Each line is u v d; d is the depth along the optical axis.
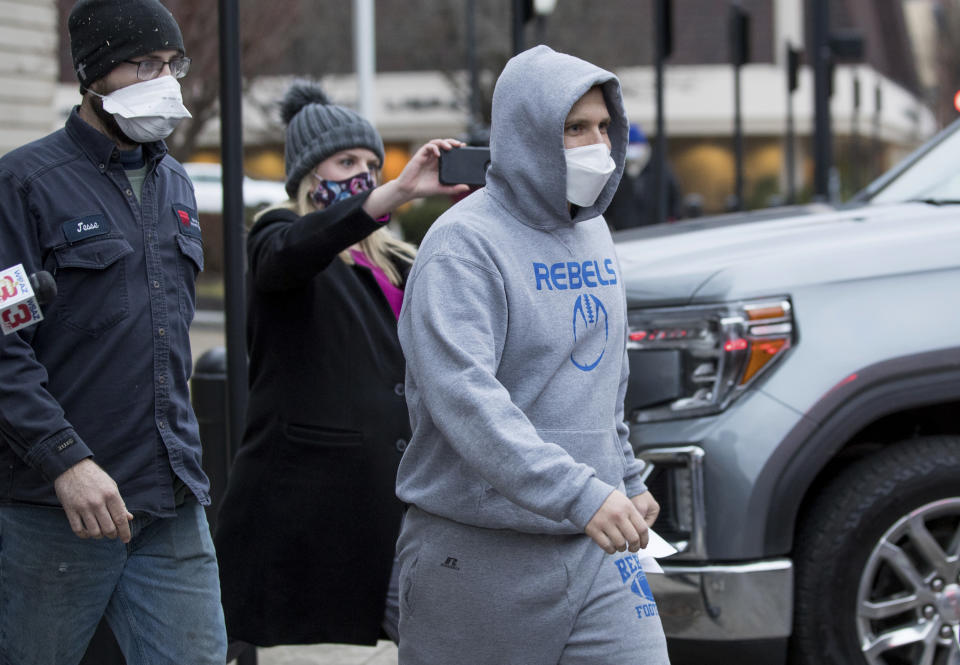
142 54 3.24
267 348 4.25
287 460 4.20
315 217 3.98
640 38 37.12
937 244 4.77
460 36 34.12
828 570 4.59
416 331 3.08
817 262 4.71
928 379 4.58
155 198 3.38
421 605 3.26
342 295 4.25
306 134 4.43
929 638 4.62
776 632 4.54
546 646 3.17
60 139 3.29
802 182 49.22
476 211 3.19
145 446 3.30
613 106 3.23
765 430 4.53
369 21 25.55
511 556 3.15
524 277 3.13
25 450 3.06
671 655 4.63
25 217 3.17
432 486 3.23
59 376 3.22
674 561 4.57
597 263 3.27
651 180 13.95
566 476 2.87
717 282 4.69
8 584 3.32
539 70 3.13
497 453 2.90
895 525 4.60
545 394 3.14
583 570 3.17
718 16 50.97
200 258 3.48
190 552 3.43
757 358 4.60
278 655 5.80
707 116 49.03
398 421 4.26
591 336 3.22
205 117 19.31
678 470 4.59
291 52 31.47
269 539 4.19
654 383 4.71
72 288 3.21
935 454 4.63
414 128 47.97
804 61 49.56
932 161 6.29
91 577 3.32
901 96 56.19
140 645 3.42
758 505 4.50
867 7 54.97
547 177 3.11
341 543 4.18
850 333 4.61
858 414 4.56
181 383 3.40
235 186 5.02
